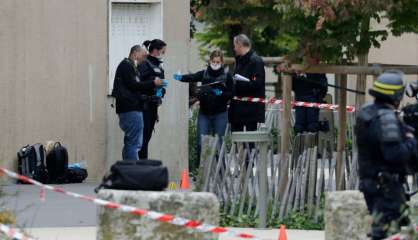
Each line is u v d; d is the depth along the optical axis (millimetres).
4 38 38688
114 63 42062
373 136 20938
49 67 40125
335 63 32781
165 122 42406
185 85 42688
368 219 24781
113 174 23719
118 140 41750
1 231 21516
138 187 23594
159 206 23125
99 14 41500
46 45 40031
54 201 33156
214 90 35219
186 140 42750
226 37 62281
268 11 42875
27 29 39438
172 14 42406
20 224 27625
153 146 42281
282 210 29656
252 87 34375
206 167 30016
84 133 41125
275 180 30172
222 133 35656
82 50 41031
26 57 39406
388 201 20938
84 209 31375
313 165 29781
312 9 29594
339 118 32156
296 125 45375
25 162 38594
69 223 28703
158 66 38844
